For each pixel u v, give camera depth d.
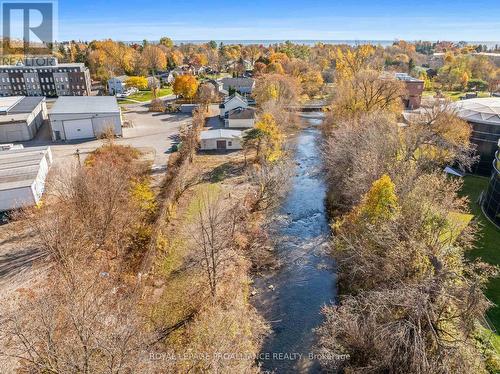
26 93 107.56
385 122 43.00
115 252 31.72
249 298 29.62
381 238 24.25
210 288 27.89
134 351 17.77
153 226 35.31
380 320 20.84
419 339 17.94
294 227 39.69
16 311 22.61
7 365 20.03
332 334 22.77
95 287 24.23
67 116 62.84
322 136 63.59
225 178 49.78
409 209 26.08
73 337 17.11
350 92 58.81
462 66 132.00
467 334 19.47
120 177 38.84
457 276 20.67
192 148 55.03
